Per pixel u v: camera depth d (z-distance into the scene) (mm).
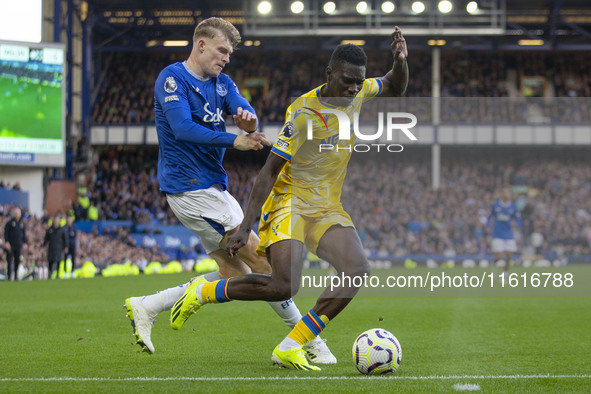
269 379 4074
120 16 31406
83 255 22609
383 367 4238
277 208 4379
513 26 31922
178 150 4734
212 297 4383
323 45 33062
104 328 7113
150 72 34031
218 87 4902
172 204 4828
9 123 23625
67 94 28547
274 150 4254
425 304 10164
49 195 27297
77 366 4656
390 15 26938
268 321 7746
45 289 13578
